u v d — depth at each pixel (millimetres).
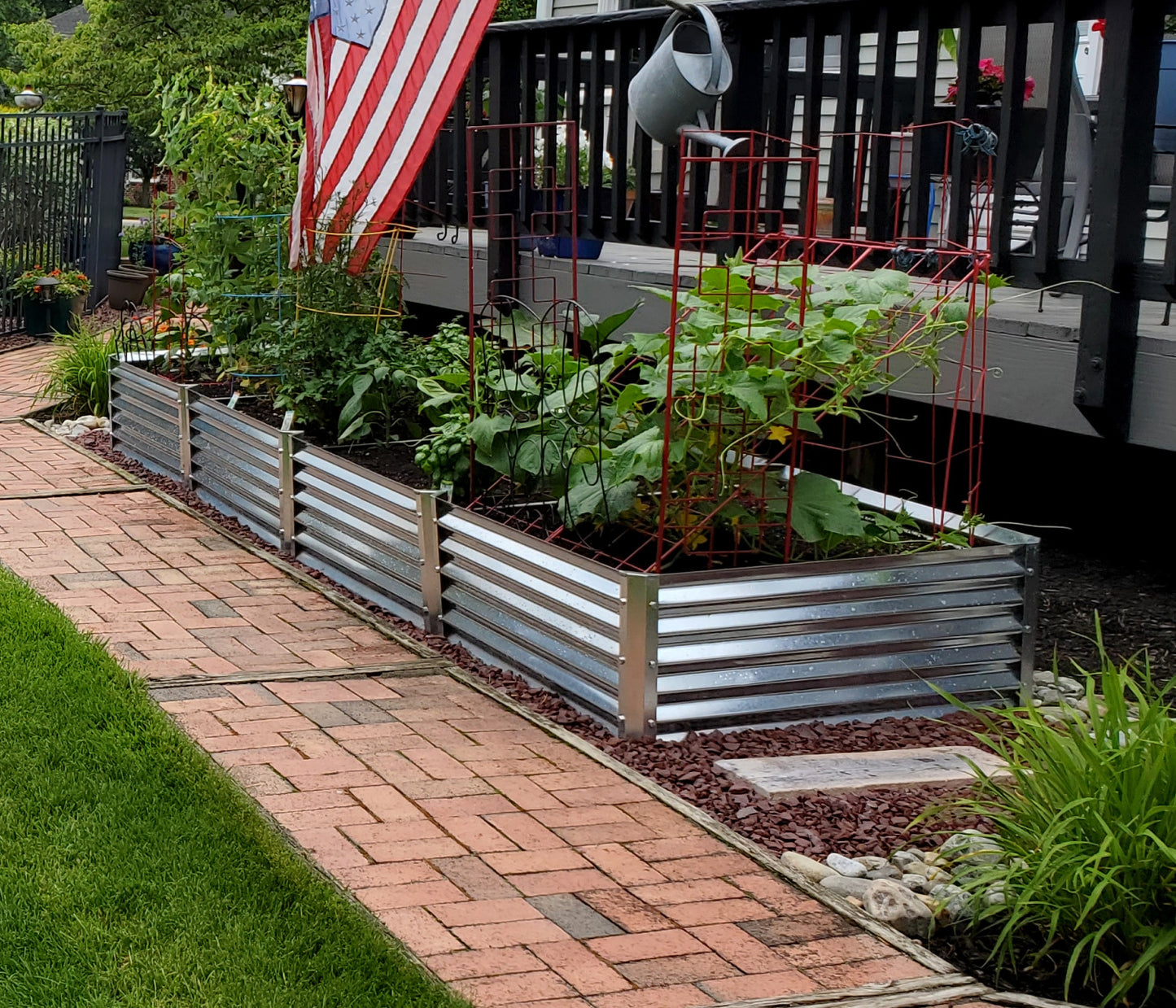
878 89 5504
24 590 5289
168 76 27188
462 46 5984
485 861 3406
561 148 7785
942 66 9320
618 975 2912
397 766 3951
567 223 7371
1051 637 5344
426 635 5184
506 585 4742
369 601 5582
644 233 6793
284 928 2982
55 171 13328
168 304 8609
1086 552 6410
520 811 3693
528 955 2977
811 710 4430
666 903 3244
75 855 3254
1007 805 3418
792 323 4742
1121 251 4758
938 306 4730
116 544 6199
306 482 5984
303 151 7109
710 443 4703
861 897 3350
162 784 3641
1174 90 6750
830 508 4656
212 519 6715
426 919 3113
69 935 2908
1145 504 6430
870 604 4441
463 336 7043
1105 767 3182
